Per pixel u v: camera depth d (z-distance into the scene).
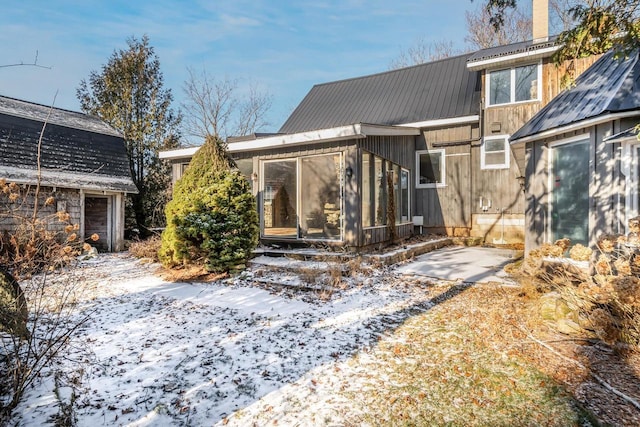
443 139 12.52
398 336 4.23
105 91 17.92
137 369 3.48
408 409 2.81
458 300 5.56
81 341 4.12
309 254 8.23
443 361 3.59
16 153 11.54
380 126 9.04
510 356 3.64
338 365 3.55
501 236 11.68
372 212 9.02
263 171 9.68
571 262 5.76
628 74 5.17
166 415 2.78
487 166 11.85
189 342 4.12
